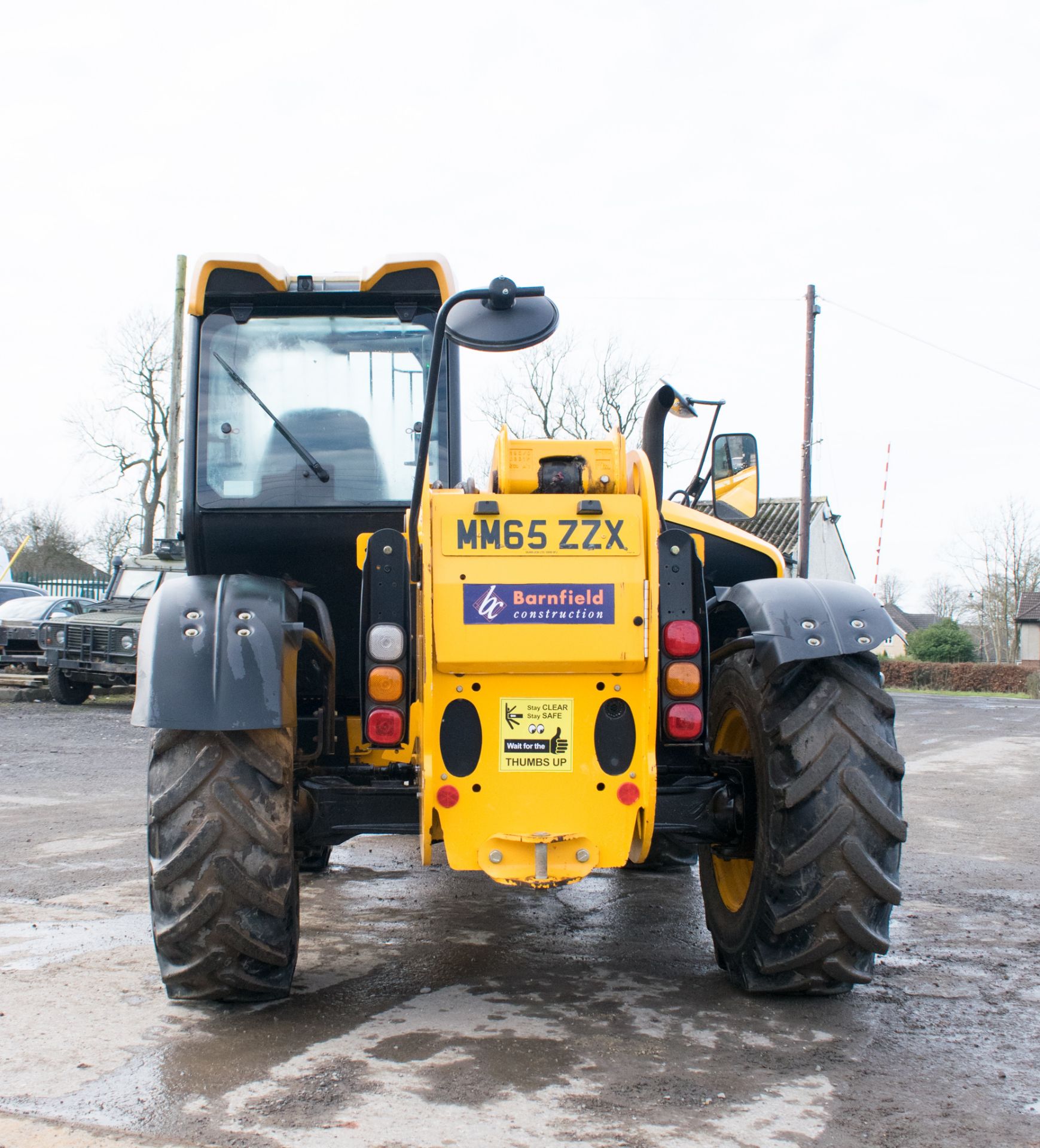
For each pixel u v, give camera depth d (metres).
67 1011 3.32
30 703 15.34
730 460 4.56
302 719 3.75
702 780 3.57
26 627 16.66
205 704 3.05
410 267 4.37
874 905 3.26
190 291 4.29
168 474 19.86
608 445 3.38
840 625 3.29
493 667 3.13
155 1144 2.43
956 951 4.14
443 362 4.41
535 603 3.14
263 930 3.18
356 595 4.38
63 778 8.66
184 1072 2.84
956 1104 2.69
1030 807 7.98
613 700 3.19
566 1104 2.66
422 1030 3.18
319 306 4.40
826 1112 2.63
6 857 5.69
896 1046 3.08
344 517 4.35
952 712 19.03
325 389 4.39
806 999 3.50
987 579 59.91
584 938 4.29
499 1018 3.29
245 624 3.17
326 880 5.43
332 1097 2.69
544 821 3.16
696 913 4.73
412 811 3.37
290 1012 3.34
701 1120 2.58
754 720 3.45
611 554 3.18
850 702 3.30
